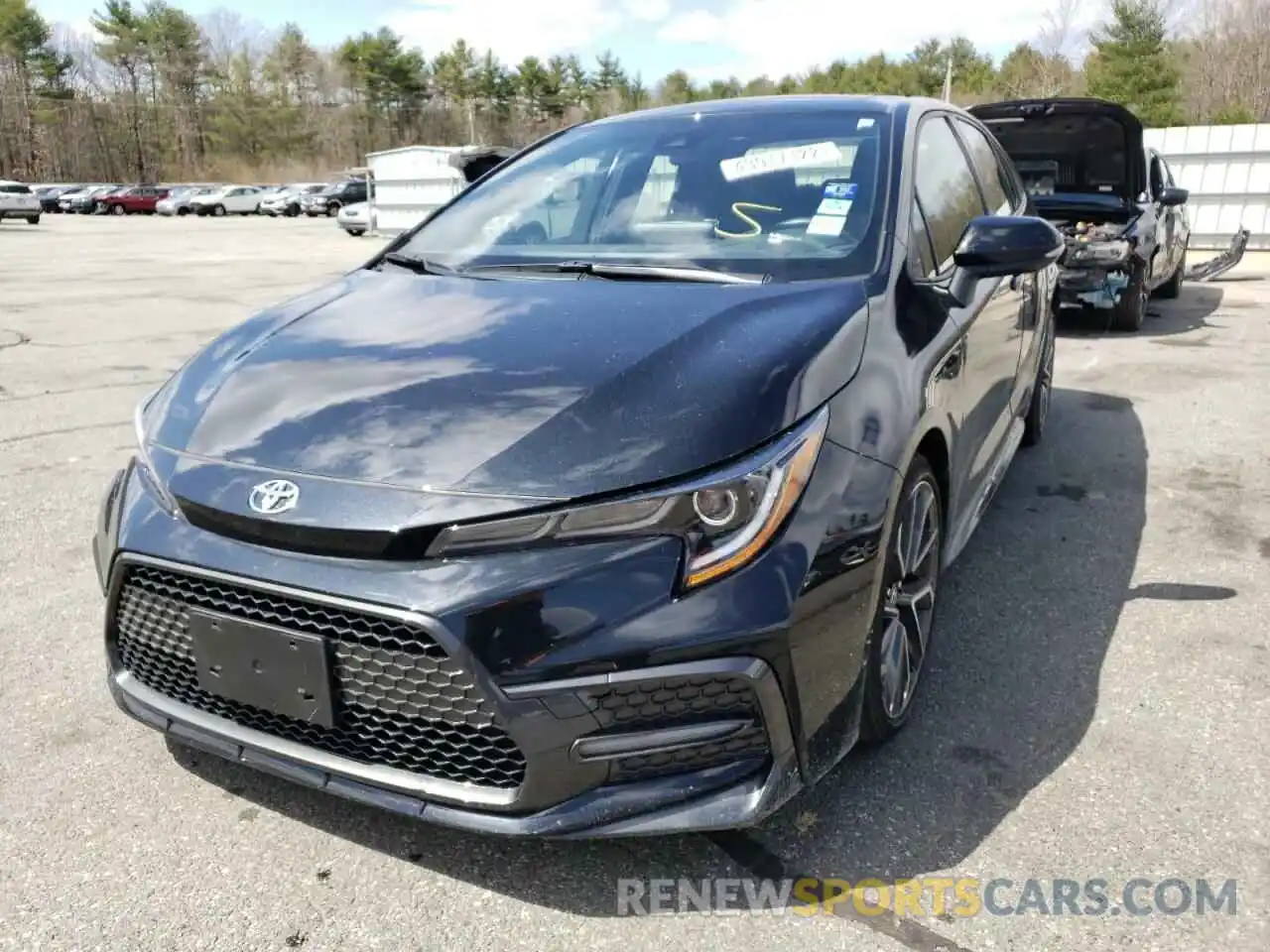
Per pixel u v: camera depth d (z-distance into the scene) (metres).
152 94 85.75
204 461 2.23
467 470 2.01
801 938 2.02
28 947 2.00
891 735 2.63
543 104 93.94
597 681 1.91
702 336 2.35
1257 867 2.20
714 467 2.01
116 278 15.33
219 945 2.02
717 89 87.62
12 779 2.53
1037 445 5.37
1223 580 3.67
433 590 1.92
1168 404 6.21
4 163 78.31
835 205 2.98
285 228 33.75
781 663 2.01
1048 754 2.62
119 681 2.41
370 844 2.31
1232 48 48.09
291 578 2.01
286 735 2.18
